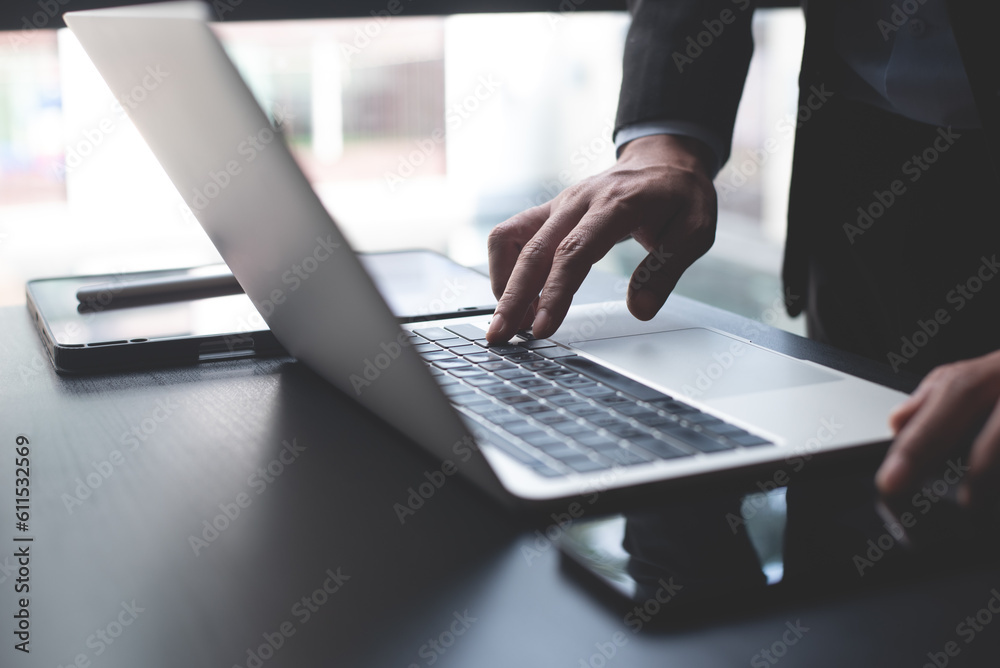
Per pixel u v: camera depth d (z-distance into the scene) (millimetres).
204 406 614
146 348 717
